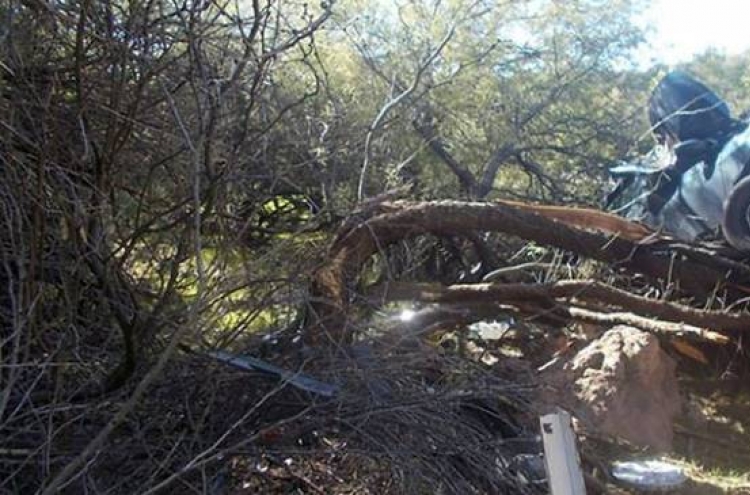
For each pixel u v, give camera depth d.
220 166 3.71
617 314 5.98
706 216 6.80
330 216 4.73
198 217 2.96
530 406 3.91
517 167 12.13
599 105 12.61
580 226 6.38
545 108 12.23
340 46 8.62
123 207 3.65
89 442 3.02
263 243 5.00
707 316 5.80
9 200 3.09
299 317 4.06
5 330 3.22
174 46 3.71
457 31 9.95
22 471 2.97
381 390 3.48
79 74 3.23
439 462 3.29
